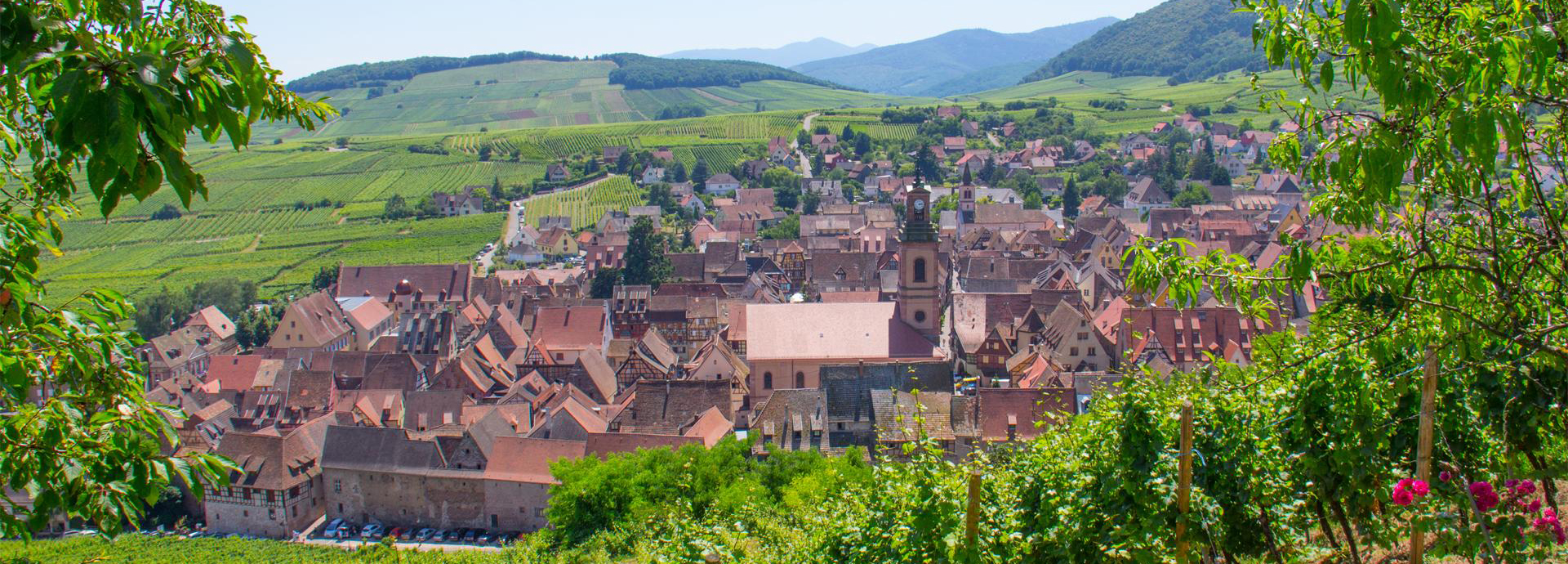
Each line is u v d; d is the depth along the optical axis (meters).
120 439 16.08
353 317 175.00
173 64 11.43
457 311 166.50
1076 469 24.98
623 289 168.88
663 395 105.81
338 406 119.75
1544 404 22.83
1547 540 18.41
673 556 37.28
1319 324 24.05
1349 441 22.53
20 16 12.27
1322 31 16.84
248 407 125.19
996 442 87.19
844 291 185.88
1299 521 25.67
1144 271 20.48
